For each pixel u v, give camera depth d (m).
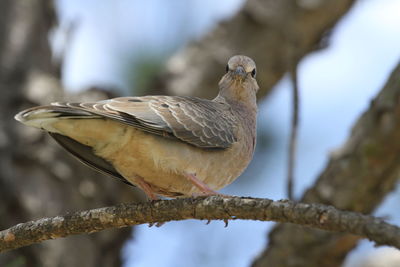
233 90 11.45
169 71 14.94
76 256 11.66
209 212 7.26
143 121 8.59
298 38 14.55
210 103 10.44
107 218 7.85
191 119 9.23
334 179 11.94
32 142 12.18
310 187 12.23
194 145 9.20
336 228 6.05
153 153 8.90
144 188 9.53
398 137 11.38
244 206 6.90
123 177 9.88
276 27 14.94
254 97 11.70
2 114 12.52
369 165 11.66
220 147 9.59
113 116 8.34
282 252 12.08
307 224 6.33
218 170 9.74
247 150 10.41
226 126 9.88
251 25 15.11
